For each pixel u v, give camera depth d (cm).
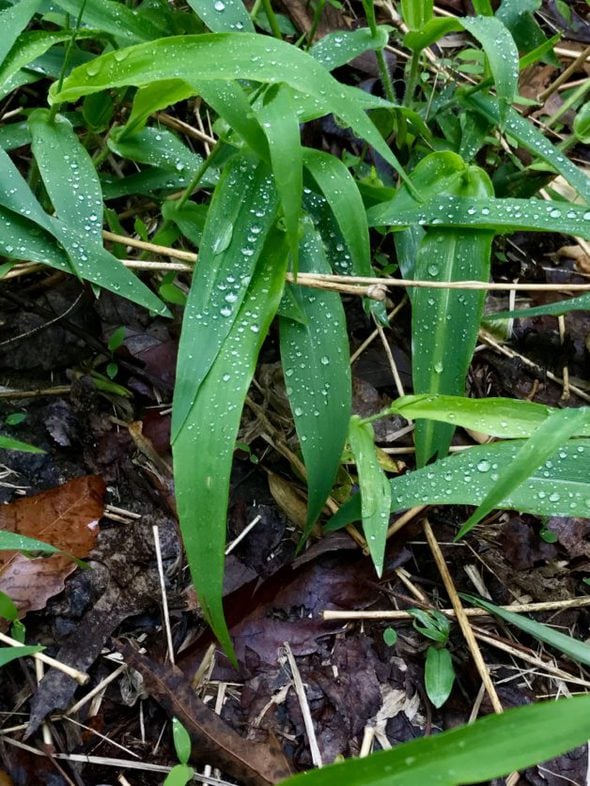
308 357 35
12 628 34
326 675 36
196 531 31
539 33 49
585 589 40
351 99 32
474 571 40
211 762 33
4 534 31
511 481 30
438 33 42
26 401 40
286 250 35
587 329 49
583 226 37
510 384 46
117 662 35
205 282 33
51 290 41
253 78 31
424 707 36
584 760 35
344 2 56
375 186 41
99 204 35
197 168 40
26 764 32
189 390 32
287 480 40
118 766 33
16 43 35
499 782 34
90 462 39
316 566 38
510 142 52
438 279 39
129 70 32
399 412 36
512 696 37
